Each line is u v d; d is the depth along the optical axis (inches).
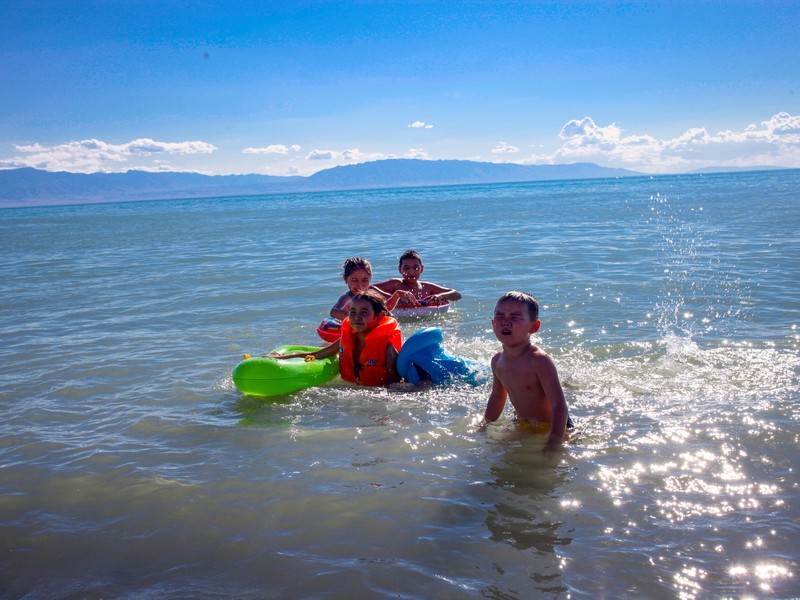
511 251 543.2
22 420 177.8
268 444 154.3
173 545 110.0
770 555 97.4
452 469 135.3
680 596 89.3
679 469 129.0
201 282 440.8
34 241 1011.3
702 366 199.6
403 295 318.3
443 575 96.8
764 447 136.6
